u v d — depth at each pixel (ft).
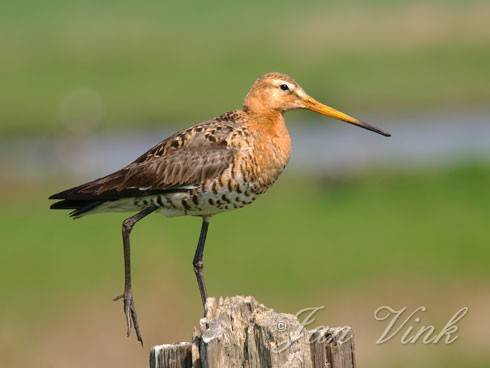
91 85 124.36
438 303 53.31
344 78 120.67
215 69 129.39
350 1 165.17
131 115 110.52
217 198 35.22
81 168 88.38
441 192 70.95
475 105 108.68
